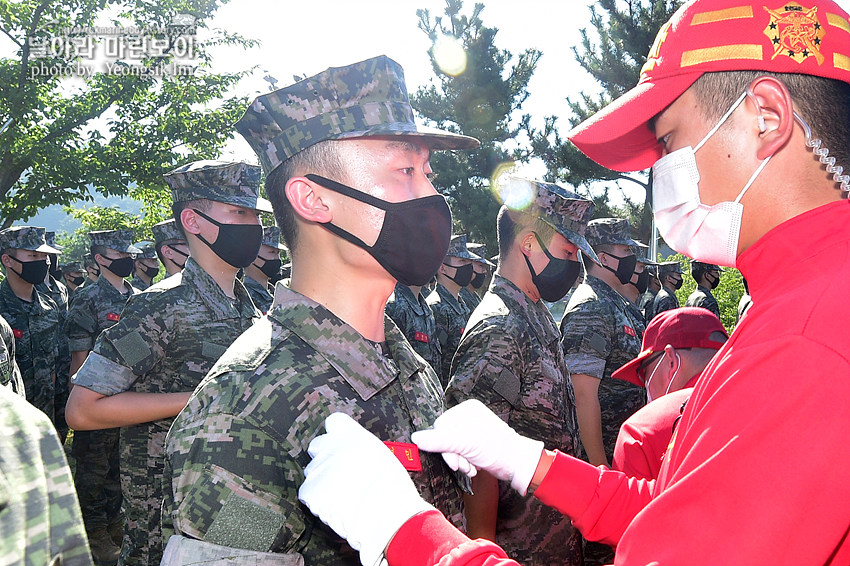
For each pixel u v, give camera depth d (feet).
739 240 4.26
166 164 59.62
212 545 4.04
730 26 4.05
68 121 57.36
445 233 5.15
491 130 85.92
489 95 86.02
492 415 5.70
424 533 3.87
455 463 5.09
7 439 2.43
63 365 24.56
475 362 9.63
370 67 4.98
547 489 5.51
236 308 11.57
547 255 10.59
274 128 5.07
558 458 5.61
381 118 4.95
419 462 4.83
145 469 10.53
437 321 25.44
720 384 3.72
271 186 5.24
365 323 5.17
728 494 3.36
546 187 10.53
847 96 3.93
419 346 21.75
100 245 24.75
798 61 3.87
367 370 4.83
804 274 3.72
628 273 17.83
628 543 3.69
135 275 32.09
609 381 13.84
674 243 4.64
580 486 5.52
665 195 4.51
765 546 3.26
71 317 22.36
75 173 56.49
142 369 10.09
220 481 4.11
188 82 62.69
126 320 10.21
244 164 11.62
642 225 79.66
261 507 4.16
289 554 4.24
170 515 4.32
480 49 86.12
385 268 5.00
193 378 10.57
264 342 4.74
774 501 3.26
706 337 8.12
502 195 10.96
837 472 3.22
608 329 13.05
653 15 77.00
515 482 5.52
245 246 11.41
